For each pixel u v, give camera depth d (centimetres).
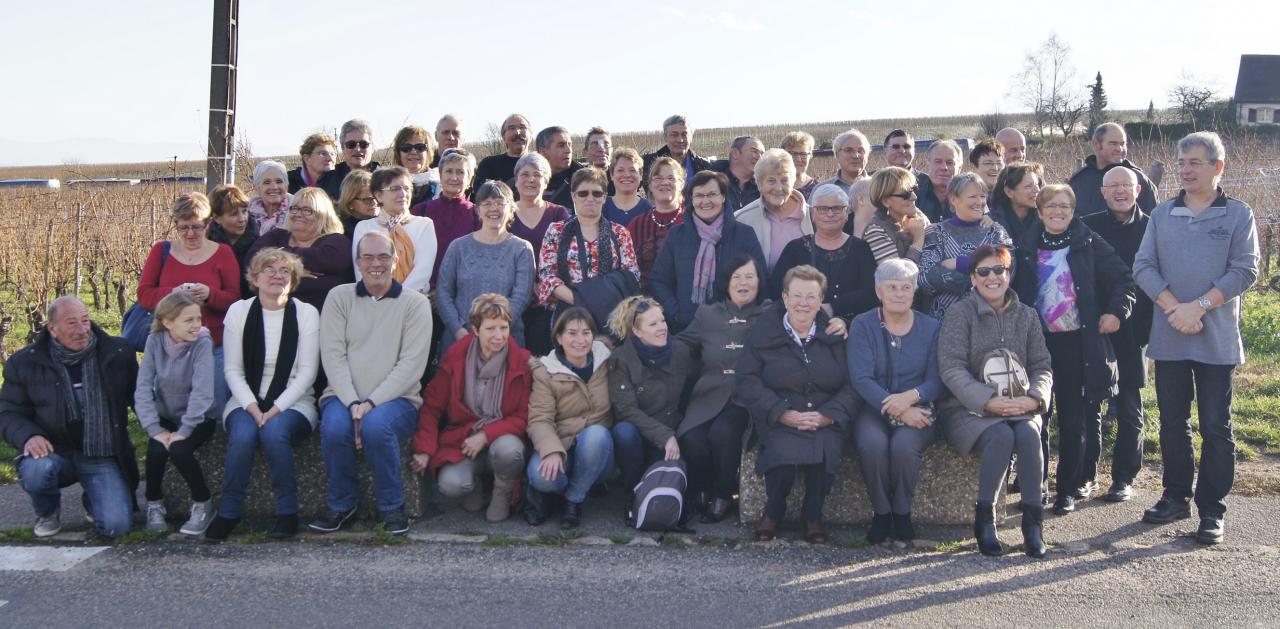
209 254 558
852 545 463
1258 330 969
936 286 518
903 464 462
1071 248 510
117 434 487
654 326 506
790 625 375
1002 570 431
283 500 477
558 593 407
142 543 470
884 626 374
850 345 489
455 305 562
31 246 1227
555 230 573
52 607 396
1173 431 493
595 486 543
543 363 510
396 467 480
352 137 701
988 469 455
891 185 537
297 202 558
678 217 586
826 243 541
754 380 485
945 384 477
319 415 506
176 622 380
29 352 478
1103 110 5459
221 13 979
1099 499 534
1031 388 469
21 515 515
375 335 498
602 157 713
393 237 571
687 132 723
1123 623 377
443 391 509
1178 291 484
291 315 497
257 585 417
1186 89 4972
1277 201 1459
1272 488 546
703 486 512
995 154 659
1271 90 6875
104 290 1375
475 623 378
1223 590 408
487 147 2217
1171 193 1520
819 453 466
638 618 382
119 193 1541
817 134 5028
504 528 492
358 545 468
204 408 483
